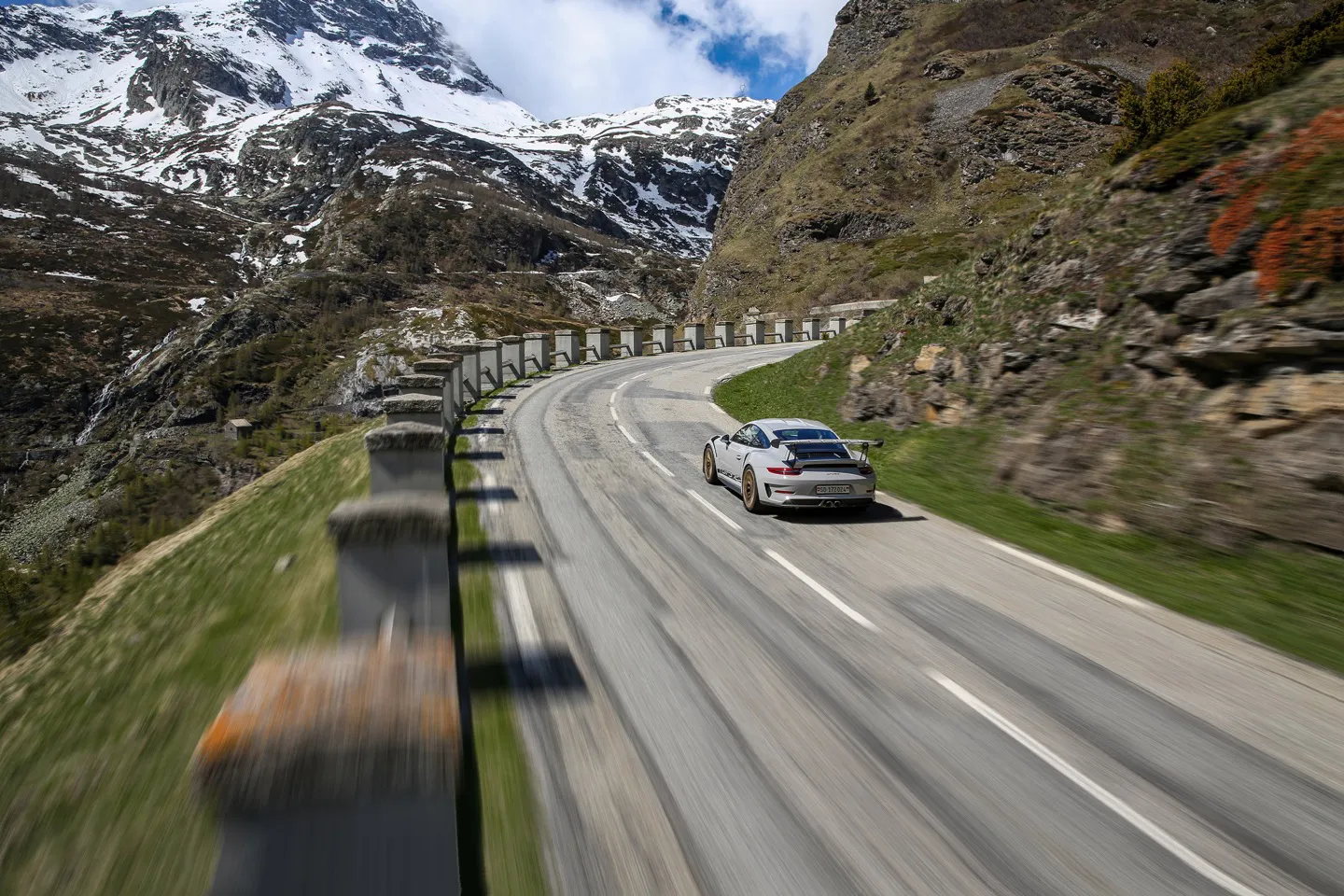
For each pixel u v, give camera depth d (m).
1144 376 11.97
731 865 4.07
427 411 11.13
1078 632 7.34
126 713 6.62
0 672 10.04
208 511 15.55
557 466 14.73
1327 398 8.78
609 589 8.34
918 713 5.76
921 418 16.62
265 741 2.27
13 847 4.88
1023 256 17.02
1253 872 4.08
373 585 5.50
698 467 15.23
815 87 120.56
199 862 4.12
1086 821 4.49
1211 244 11.34
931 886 3.95
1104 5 94.50
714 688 6.11
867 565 9.40
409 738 2.35
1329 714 5.79
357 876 2.31
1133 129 19.14
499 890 3.83
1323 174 10.39
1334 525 8.19
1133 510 10.12
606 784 4.77
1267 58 15.06
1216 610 7.76
